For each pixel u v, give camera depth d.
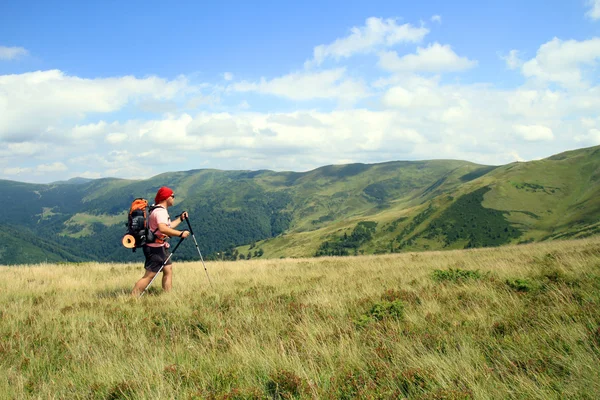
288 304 7.70
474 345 4.95
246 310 7.36
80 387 4.36
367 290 8.62
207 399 3.88
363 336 5.55
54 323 6.75
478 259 15.52
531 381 3.82
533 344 4.74
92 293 9.94
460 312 6.41
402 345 4.96
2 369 4.84
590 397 3.49
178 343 5.65
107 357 5.14
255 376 4.44
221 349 5.37
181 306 7.80
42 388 4.29
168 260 9.84
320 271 13.73
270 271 14.40
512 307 6.48
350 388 4.04
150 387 4.19
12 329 6.32
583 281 7.70
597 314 5.49
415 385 4.07
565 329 5.00
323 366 4.64
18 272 14.67
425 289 8.40
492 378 4.02
